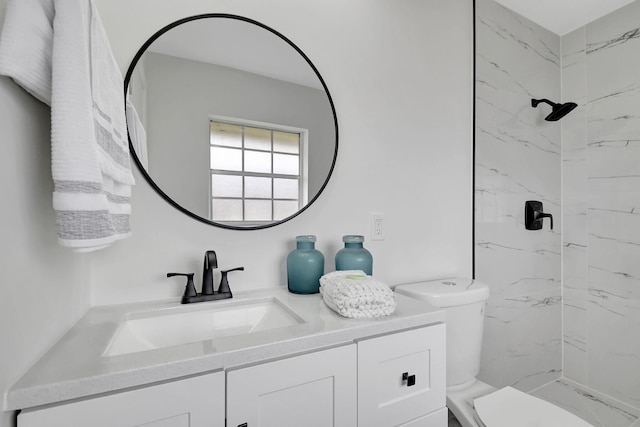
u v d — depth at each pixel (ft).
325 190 4.06
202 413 1.95
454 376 4.06
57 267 2.16
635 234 5.54
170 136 3.22
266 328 3.03
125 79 3.04
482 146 5.41
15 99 1.69
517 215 5.83
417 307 3.14
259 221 3.62
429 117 4.93
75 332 2.35
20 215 1.71
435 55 5.01
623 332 5.66
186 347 2.10
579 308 6.28
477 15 5.40
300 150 3.86
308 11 3.97
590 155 6.14
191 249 3.33
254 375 2.10
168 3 3.23
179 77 3.27
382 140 4.50
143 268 3.13
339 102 4.16
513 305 5.75
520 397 3.60
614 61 5.82
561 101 6.52
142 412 1.80
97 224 1.81
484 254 5.41
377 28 4.48
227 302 3.20
